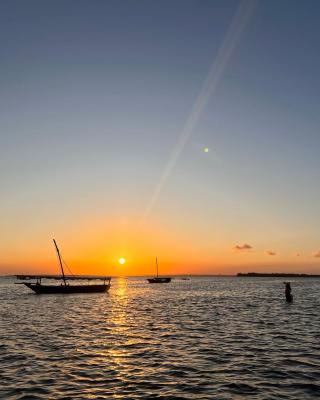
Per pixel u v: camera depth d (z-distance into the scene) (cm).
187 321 4228
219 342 2889
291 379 1894
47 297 9138
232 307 6044
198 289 13562
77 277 10431
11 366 2161
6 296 9581
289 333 3316
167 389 1744
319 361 2264
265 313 5028
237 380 1883
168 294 10325
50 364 2203
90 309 5891
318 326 3731
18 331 3519
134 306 6425
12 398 1625
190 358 2352
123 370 2069
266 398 1616
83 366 2155
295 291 11525
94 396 1645
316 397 1623
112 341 2950
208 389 1745
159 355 2436
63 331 3506
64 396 1647
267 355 2430
